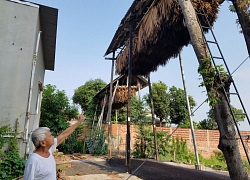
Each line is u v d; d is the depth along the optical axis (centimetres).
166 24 534
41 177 193
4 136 495
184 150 1411
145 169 609
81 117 293
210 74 337
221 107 338
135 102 1205
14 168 450
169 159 1134
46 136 208
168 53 709
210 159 1523
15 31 562
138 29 678
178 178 503
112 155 1111
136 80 1308
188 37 615
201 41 369
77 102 2483
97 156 1012
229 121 336
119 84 1397
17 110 531
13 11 568
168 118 2177
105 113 1688
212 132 1667
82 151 1209
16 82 543
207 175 560
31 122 617
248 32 373
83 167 644
